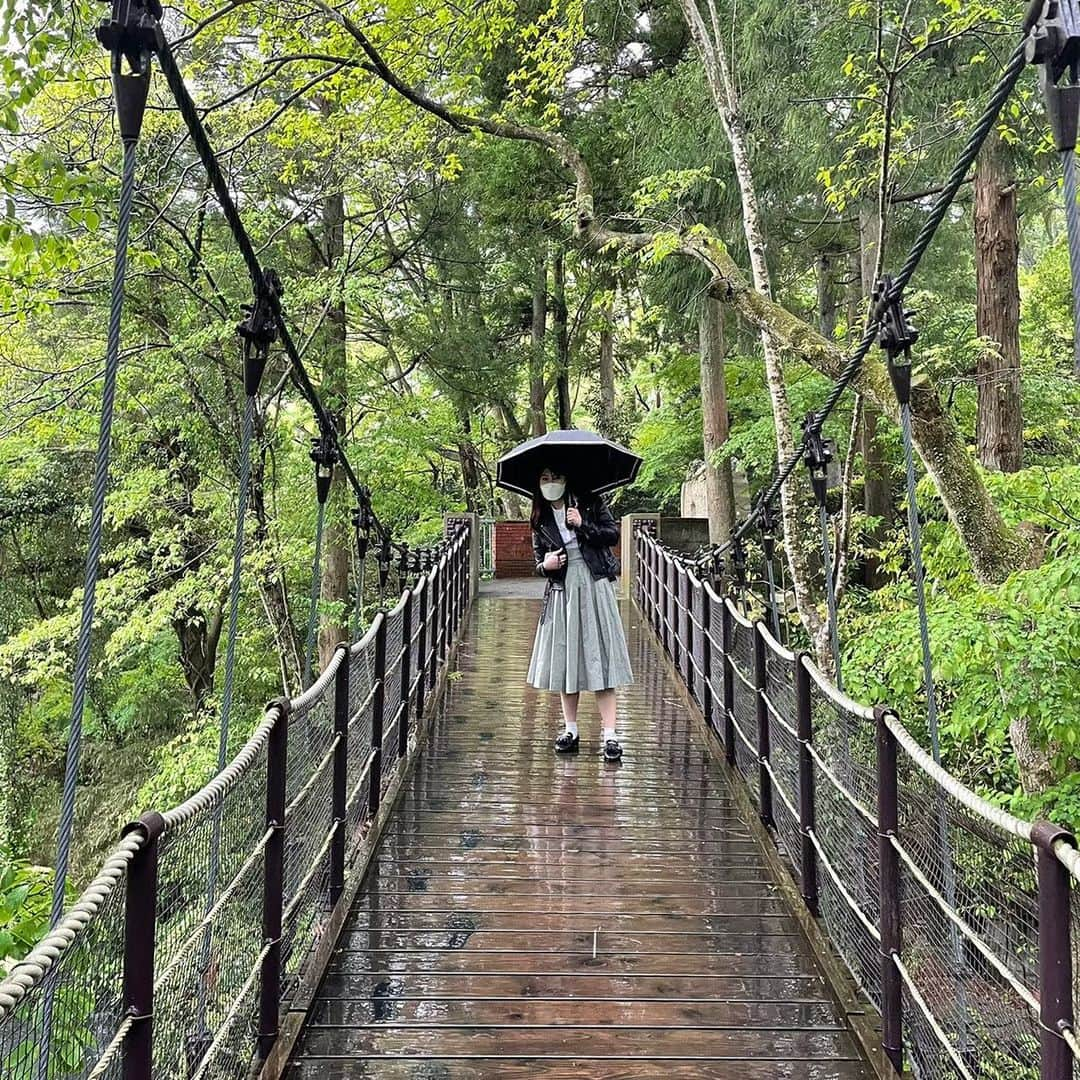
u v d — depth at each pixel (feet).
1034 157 21.22
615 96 36.47
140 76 6.54
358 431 38.06
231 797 7.64
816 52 23.08
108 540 36.94
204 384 28.91
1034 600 13.34
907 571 22.91
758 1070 8.76
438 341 41.52
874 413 30.04
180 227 25.64
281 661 30.01
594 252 37.32
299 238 34.37
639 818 15.61
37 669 29.48
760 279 21.30
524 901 12.44
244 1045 8.16
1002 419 23.31
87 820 37.60
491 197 39.19
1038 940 5.67
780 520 33.06
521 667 28.48
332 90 24.57
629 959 10.89
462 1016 9.64
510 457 18.28
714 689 19.93
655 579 33.01
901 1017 8.70
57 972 4.57
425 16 23.08
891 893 8.80
